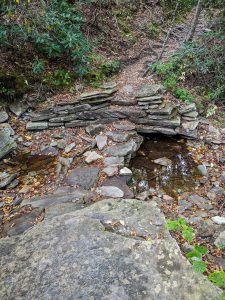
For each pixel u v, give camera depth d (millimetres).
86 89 7051
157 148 6012
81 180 4715
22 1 6238
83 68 7207
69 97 6730
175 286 2807
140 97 6590
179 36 10641
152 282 2840
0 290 2850
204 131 6367
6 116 6020
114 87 7105
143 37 10203
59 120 6156
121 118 6375
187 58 8242
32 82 6641
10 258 3166
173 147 6031
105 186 4582
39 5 6820
